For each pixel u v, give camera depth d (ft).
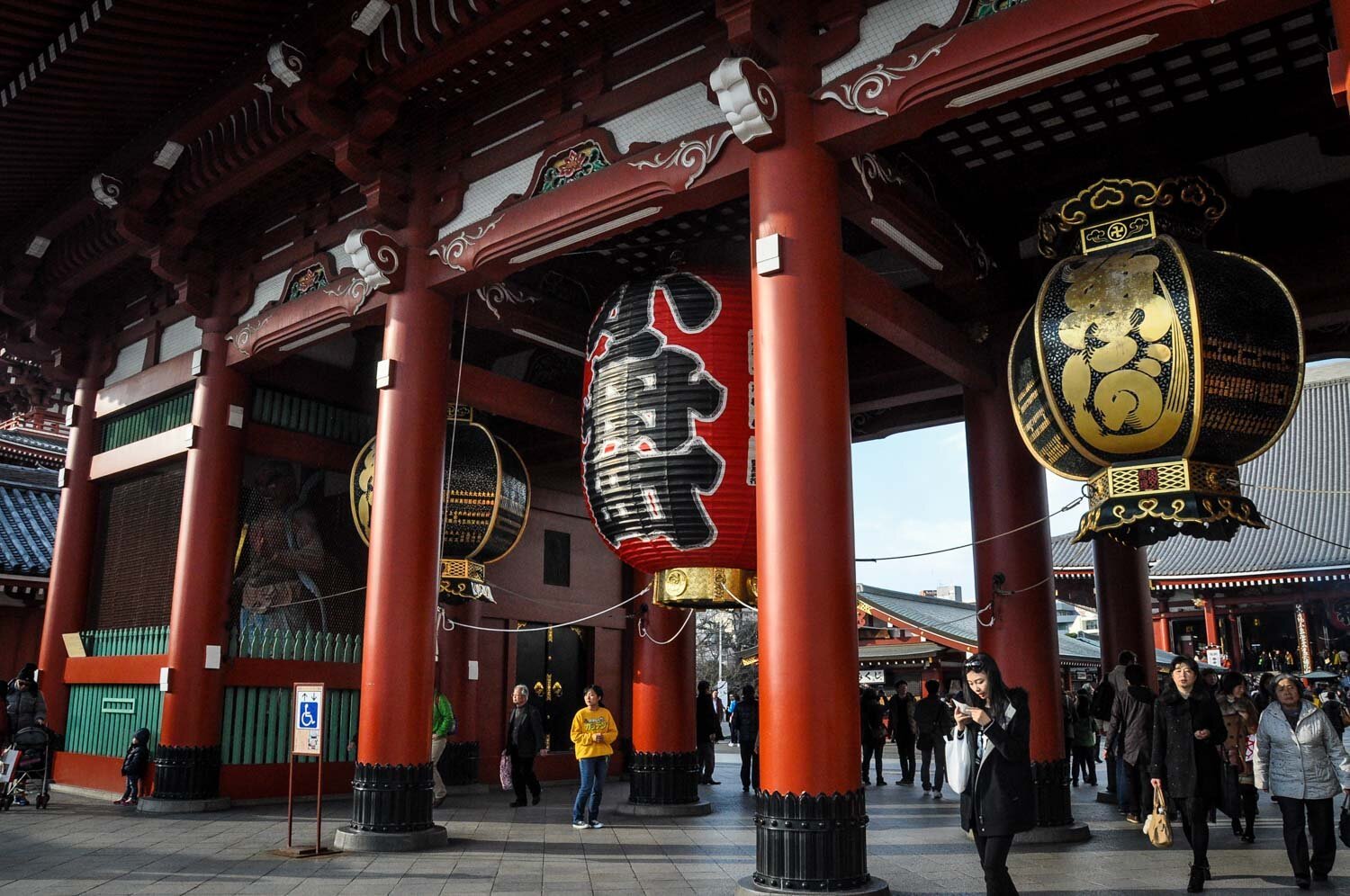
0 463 88.94
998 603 40.06
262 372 52.90
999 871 22.13
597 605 69.97
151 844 37.40
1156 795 29.63
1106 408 27.37
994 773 22.67
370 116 39.09
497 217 38.19
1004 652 39.58
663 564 35.17
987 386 41.83
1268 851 36.32
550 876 31.12
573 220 35.53
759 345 28.99
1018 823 22.25
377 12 36.50
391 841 35.68
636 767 48.06
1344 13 21.76
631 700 70.79
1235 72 34.40
